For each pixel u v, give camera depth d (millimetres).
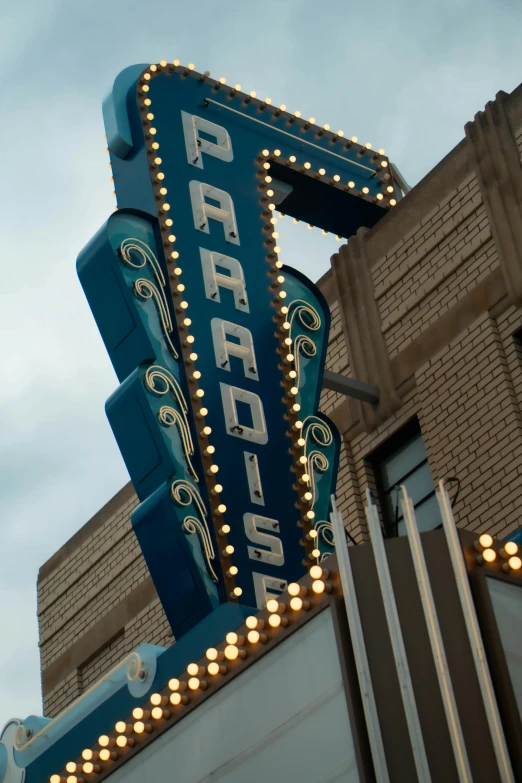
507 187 18359
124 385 15430
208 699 12398
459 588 11258
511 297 17797
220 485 15102
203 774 12125
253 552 14914
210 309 16422
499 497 17016
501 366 17656
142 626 22234
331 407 20344
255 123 19250
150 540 14797
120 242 16281
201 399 15578
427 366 18812
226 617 13469
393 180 21109
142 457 15203
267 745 11648
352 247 20656
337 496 19516
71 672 23625
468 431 17812
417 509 18453
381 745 10727
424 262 19406
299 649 11703
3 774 15047
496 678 10945
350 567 11523
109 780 13148
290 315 17031
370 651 11141
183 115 18234
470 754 10609
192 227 17031
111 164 17891
